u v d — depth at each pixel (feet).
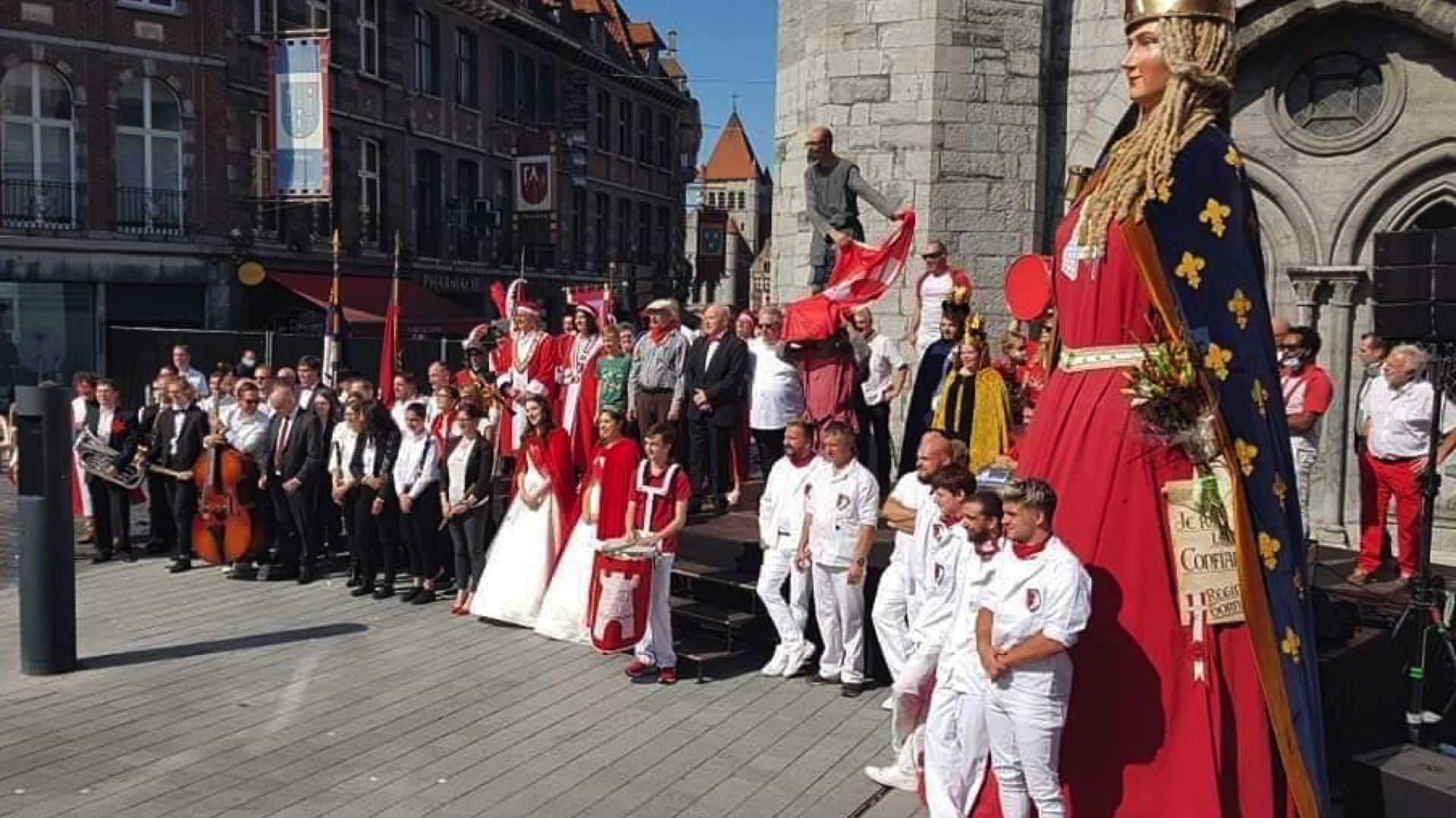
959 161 38.40
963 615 15.40
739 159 291.79
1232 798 11.72
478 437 32.65
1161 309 11.71
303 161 76.74
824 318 28.27
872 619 24.03
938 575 19.19
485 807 18.98
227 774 20.24
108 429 38.88
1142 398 11.68
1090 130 39.09
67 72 74.64
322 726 22.85
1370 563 26.91
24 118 74.02
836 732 22.98
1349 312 38.73
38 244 73.72
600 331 37.96
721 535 31.09
